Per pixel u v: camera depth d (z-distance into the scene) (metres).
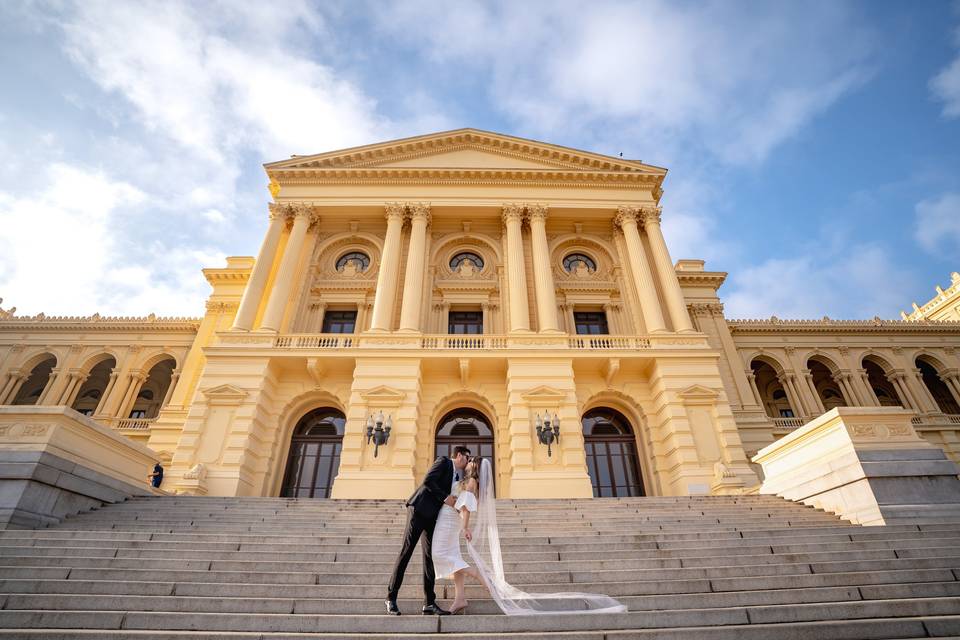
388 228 25.28
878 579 6.91
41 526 9.43
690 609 6.07
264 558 8.04
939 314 47.19
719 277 34.19
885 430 10.54
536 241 25.23
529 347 21.39
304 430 21.61
